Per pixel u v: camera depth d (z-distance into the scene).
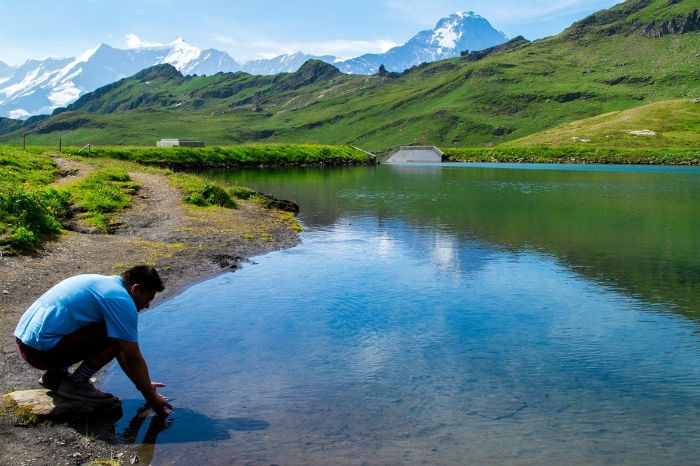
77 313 7.19
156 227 22.16
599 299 14.00
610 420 7.65
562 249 20.72
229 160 89.69
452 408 8.00
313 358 9.89
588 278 16.23
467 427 7.44
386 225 26.75
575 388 8.72
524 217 29.98
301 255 19.27
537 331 11.48
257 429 7.34
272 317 12.23
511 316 12.48
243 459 6.61
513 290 14.79
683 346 10.68
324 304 13.28
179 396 8.32
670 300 13.94
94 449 6.77
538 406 8.09
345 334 11.17
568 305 13.40
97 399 7.68
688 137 159.00
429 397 8.35
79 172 34.41
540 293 14.50
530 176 72.44
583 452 6.80
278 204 32.03
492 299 13.87
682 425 7.52
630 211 33.03
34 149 49.38
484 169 95.62
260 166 92.25
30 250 15.55
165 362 9.64
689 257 19.34
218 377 9.02
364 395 8.41
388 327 11.65
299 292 14.33
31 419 7.23
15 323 10.57
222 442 7.00
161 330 11.33
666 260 18.84
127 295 7.37
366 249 20.48
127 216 23.48
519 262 18.36
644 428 7.43
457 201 38.81
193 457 6.64
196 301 13.44
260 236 22.25
